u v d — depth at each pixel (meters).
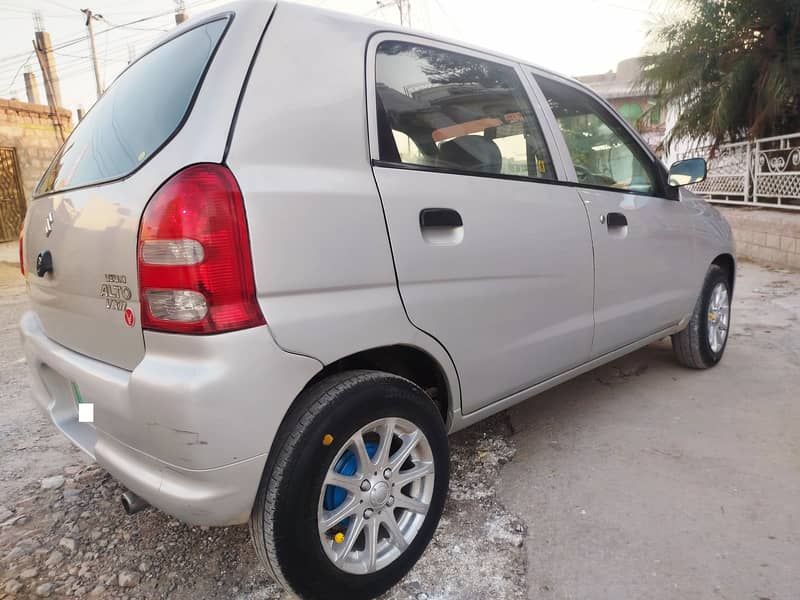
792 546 2.00
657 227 3.10
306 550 1.59
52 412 2.14
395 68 2.02
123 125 1.89
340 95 1.78
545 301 2.40
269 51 1.67
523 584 1.87
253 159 1.53
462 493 2.41
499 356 2.21
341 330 1.64
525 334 2.32
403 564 1.85
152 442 1.50
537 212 2.35
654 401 3.30
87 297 1.73
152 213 1.46
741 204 9.16
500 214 2.17
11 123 12.98
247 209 1.47
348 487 1.69
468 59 2.34
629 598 1.79
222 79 1.58
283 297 1.53
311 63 1.75
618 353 3.02
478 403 2.19
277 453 1.56
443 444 1.96
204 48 1.75
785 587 1.80
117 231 1.57
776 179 8.28
